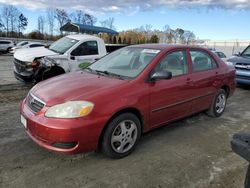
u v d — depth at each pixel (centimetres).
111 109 315
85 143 303
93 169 313
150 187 281
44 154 343
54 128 291
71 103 299
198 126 476
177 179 298
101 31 1738
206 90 477
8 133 407
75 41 766
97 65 444
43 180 288
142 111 354
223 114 558
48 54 729
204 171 318
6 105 566
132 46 462
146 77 365
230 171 320
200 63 475
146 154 356
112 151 330
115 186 281
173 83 399
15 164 317
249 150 176
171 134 432
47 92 330
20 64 733
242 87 894
